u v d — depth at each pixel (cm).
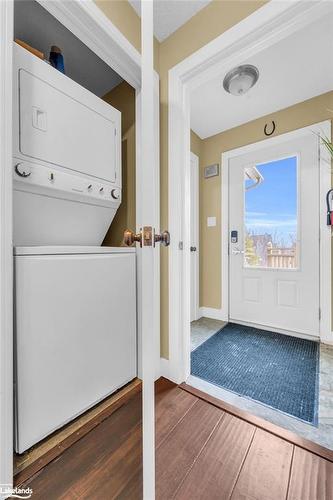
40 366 102
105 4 123
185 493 83
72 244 143
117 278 141
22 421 96
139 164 157
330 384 152
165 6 135
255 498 81
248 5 119
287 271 237
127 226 176
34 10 130
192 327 257
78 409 117
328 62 176
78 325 118
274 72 186
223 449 100
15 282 95
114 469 93
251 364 177
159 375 158
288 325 236
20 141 103
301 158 228
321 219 218
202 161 297
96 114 139
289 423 117
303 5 104
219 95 215
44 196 118
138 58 142
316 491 83
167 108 155
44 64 112
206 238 295
